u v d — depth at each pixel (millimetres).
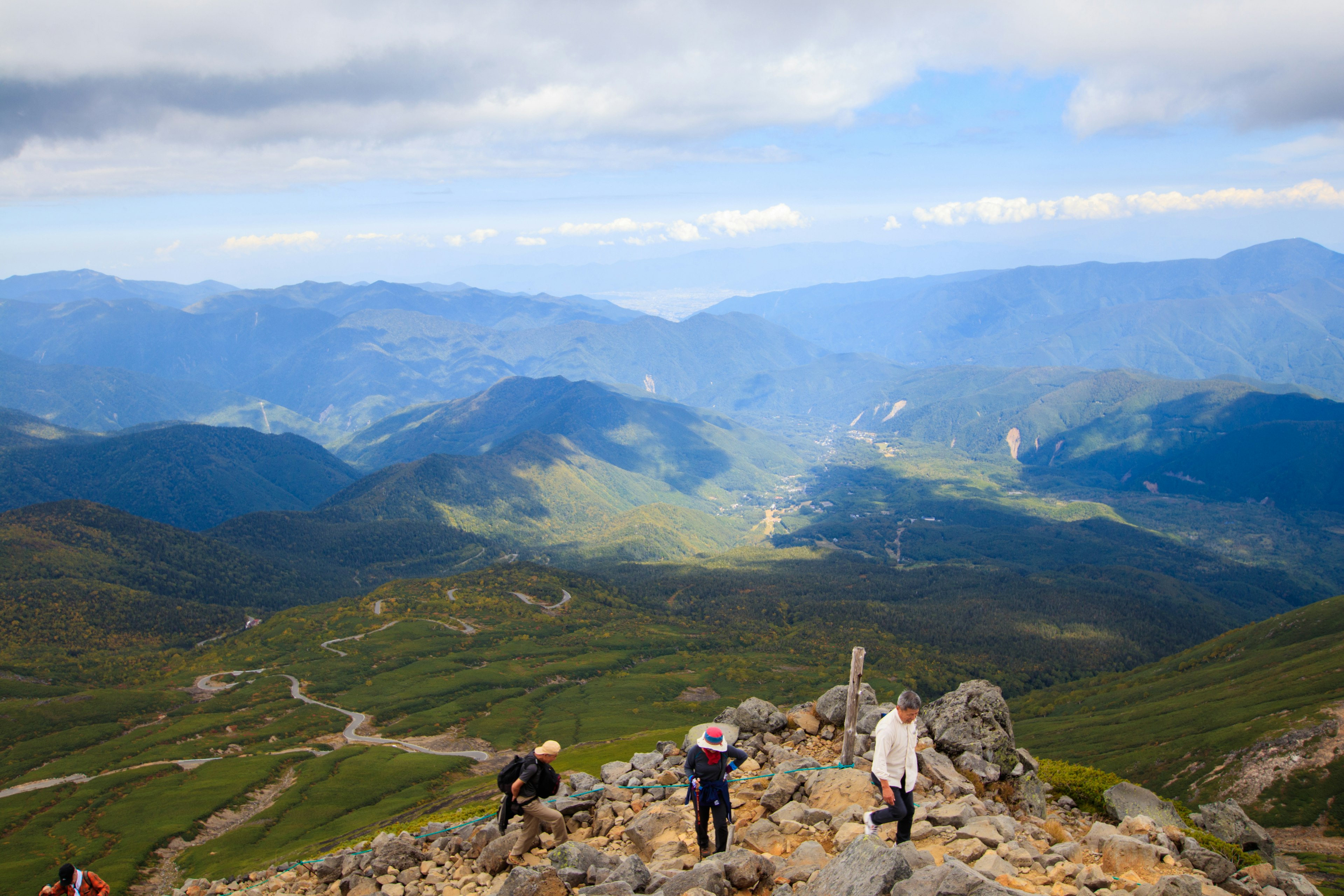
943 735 26781
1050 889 17125
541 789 23797
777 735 29984
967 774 25453
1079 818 25812
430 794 155500
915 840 20344
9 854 134250
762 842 21172
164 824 142125
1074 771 28312
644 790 26859
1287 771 149500
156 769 176625
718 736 20766
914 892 15266
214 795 155500
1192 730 191750
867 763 26281
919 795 24172
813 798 23703
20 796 165500
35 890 120312
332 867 26672
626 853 23016
